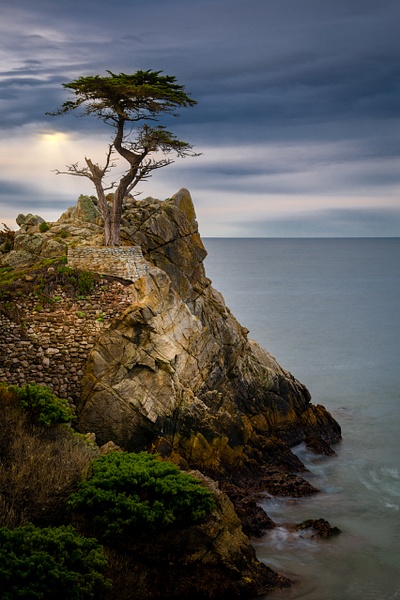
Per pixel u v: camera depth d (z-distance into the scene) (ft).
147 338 126.62
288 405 153.79
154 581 87.04
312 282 553.64
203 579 88.58
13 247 161.27
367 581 98.32
